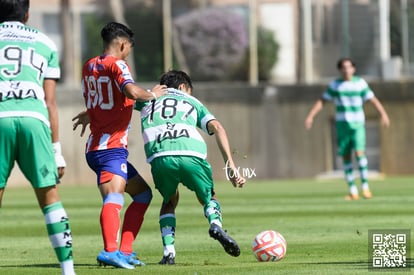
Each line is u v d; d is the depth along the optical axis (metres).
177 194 25.31
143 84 90.88
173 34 91.69
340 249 28.33
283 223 38.34
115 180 23.78
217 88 89.25
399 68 90.44
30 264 25.47
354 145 54.31
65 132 87.62
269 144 88.94
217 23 91.81
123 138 24.08
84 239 33.22
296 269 22.83
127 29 24.55
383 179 83.06
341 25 91.31
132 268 23.39
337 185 73.69
